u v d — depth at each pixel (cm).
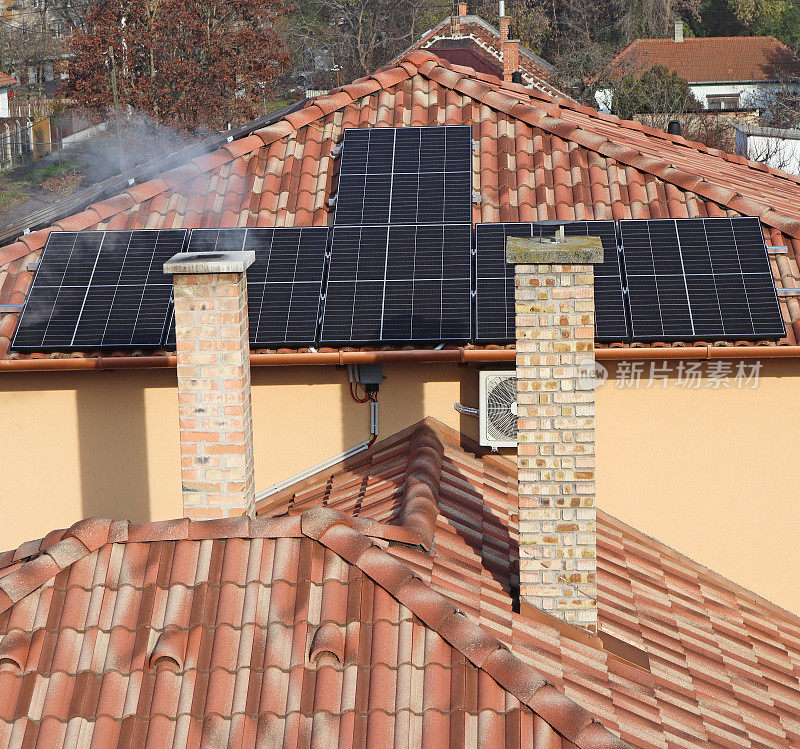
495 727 847
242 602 949
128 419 1465
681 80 6719
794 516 1442
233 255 1128
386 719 862
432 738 846
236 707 882
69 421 1467
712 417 1422
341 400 1451
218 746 862
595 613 1089
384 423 1457
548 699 858
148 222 1596
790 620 1369
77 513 1492
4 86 7206
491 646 892
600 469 1449
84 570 973
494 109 1784
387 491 1291
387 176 1617
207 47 6172
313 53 8356
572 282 1050
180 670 909
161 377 1450
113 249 1522
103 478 1481
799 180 2405
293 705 878
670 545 1456
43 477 1484
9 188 5994
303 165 1677
